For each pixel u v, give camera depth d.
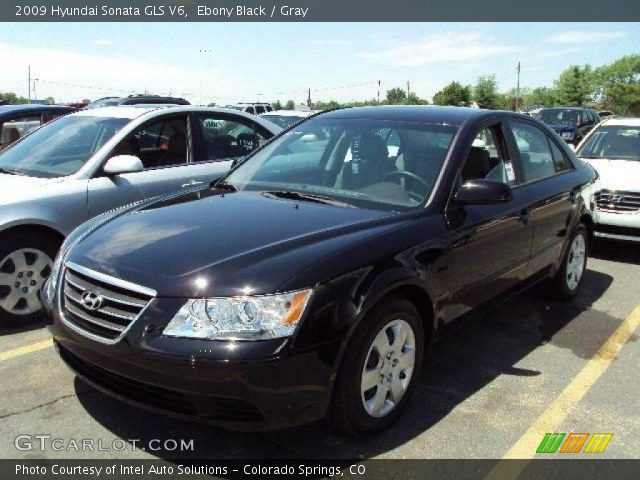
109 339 2.78
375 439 3.13
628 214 6.96
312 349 2.70
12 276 4.40
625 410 3.55
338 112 4.64
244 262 2.80
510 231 4.11
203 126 5.93
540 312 5.18
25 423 3.17
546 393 3.73
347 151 4.09
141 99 15.95
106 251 3.05
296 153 4.30
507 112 4.60
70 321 2.98
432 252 3.33
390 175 3.81
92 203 4.77
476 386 3.78
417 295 3.34
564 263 5.21
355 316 2.83
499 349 4.37
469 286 3.76
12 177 4.89
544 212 4.57
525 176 4.52
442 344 4.43
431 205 3.54
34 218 4.40
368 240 3.08
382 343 3.06
